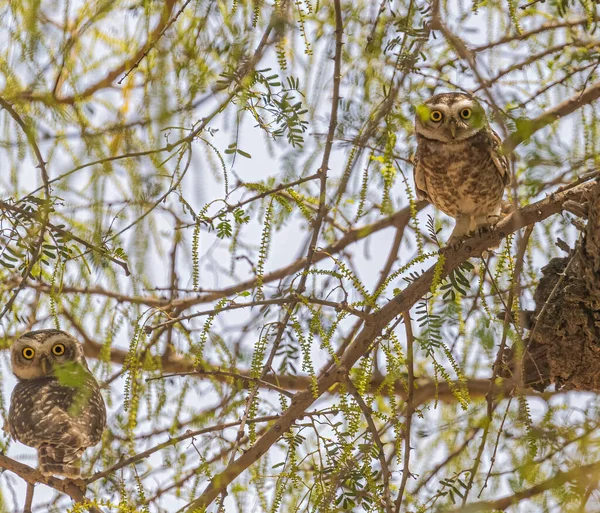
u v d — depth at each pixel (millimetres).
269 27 6449
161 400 8336
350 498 6898
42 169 6371
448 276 8469
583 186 8344
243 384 8742
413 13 6988
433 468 7766
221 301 7000
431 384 9297
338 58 6855
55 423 9492
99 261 6613
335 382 7332
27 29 5953
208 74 6656
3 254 7148
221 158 6840
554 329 8758
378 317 7762
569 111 7324
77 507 6336
